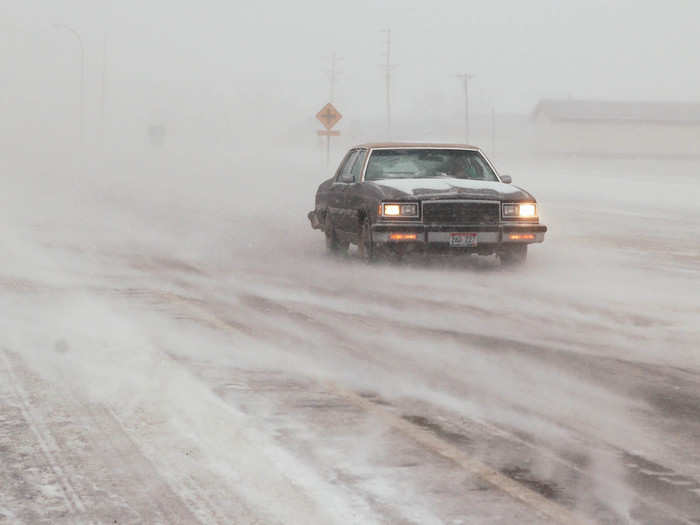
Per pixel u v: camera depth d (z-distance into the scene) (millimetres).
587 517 8883
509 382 14148
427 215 26578
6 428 11570
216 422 11859
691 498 9414
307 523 8703
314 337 17297
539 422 12055
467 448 10938
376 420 12039
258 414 12242
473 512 8977
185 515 8914
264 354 15805
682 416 12406
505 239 26844
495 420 12117
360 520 8773
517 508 9078
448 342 17062
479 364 15352
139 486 9648
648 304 21531
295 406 12648
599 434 11562
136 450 10766
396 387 13773
